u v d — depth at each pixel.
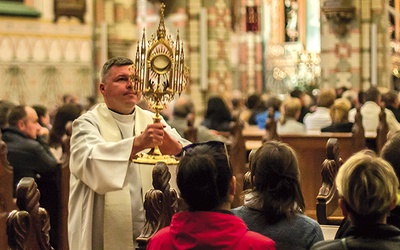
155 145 6.73
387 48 28.14
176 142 6.88
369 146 14.90
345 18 27.38
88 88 22.86
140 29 28.33
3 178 9.05
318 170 13.04
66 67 22.41
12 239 5.88
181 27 26.05
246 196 6.20
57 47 22.22
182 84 6.93
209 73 26.09
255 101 22.78
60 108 12.16
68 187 10.38
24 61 21.62
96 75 23.77
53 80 22.17
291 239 5.91
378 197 4.95
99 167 6.71
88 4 22.69
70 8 22.31
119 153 6.72
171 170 7.34
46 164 10.23
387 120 15.49
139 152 7.05
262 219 5.99
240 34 41.28
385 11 28.00
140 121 7.36
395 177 5.06
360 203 4.97
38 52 21.88
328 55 27.83
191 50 26.00
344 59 27.67
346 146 13.46
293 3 42.31
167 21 26.41
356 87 27.62
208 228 4.99
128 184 7.08
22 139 10.27
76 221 7.02
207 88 25.94
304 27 42.28
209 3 26.02
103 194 6.96
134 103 7.20
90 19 22.80
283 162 5.96
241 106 26.83
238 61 40.81
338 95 25.23
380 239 5.00
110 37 23.83
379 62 27.77
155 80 6.84
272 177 5.96
